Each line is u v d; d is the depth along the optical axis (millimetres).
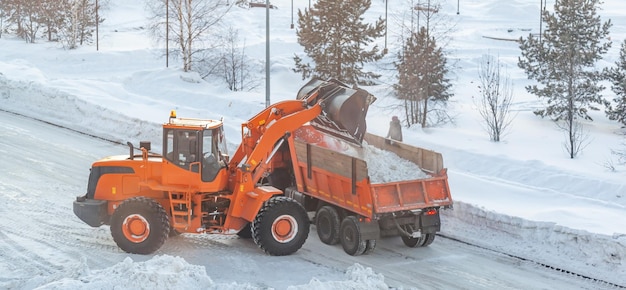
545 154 24094
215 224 13719
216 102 31484
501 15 76500
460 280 12328
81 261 11445
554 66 30516
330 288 10695
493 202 17312
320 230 14375
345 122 14164
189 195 13219
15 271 12133
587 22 31250
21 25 54594
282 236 13273
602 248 13117
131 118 25016
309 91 15312
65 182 18359
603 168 21969
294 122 14078
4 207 15961
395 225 13586
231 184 13820
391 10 72438
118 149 22406
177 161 13203
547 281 12359
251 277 12180
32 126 24953
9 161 20141
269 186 14453
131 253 13078
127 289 10453
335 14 35750
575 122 29578
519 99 35344
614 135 28031
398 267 12945
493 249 14125
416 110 29797
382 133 26422
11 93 28906
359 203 13242
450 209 15344
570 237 13648
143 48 47000
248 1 76312
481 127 29125
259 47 47750
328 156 13812
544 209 16391
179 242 14109
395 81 38500
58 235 14234
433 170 14164
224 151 14070
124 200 13078
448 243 14508
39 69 39375
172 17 40312
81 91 29984
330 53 36281
